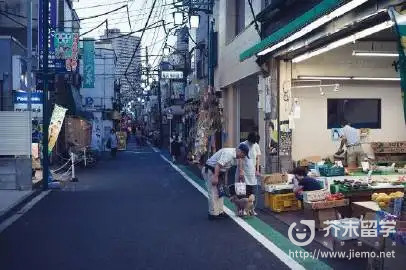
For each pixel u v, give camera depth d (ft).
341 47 47.34
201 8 88.58
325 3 28.99
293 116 48.98
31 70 70.08
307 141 51.06
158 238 29.91
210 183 35.78
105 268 23.67
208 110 77.51
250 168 36.45
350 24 30.40
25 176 53.52
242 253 26.20
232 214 37.76
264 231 31.58
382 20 30.35
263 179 39.01
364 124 51.98
